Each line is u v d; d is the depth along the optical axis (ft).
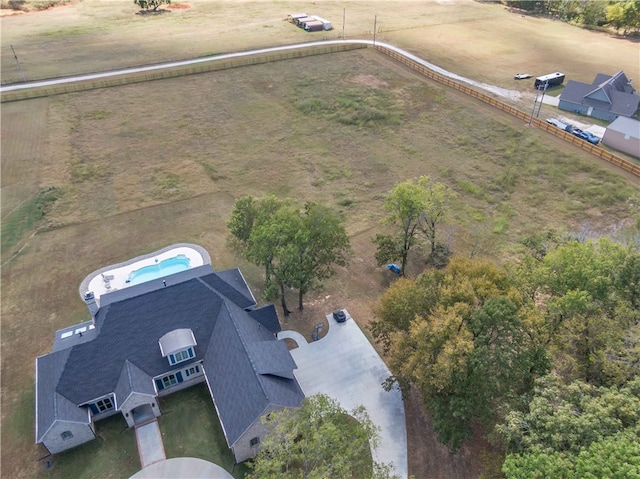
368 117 302.04
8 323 159.94
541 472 84.33
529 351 111.14
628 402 92.73
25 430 127.24
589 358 116.98
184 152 267.39
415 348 121.70
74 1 567.59
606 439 85.40
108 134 284.00
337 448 100.89
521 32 466.70
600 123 292.81
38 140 275.80
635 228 191.93
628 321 119.85
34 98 324.60
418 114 308.40
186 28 474.08
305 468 101.60
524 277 139.13
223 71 371.97
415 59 392.06
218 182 241.55
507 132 283.18
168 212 218.38
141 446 122.21
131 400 120.88
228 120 302.86
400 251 177.68
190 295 137.80
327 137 284.82
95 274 180.65
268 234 141.90
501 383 107.04
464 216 215.92
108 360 126.11
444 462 119.85
